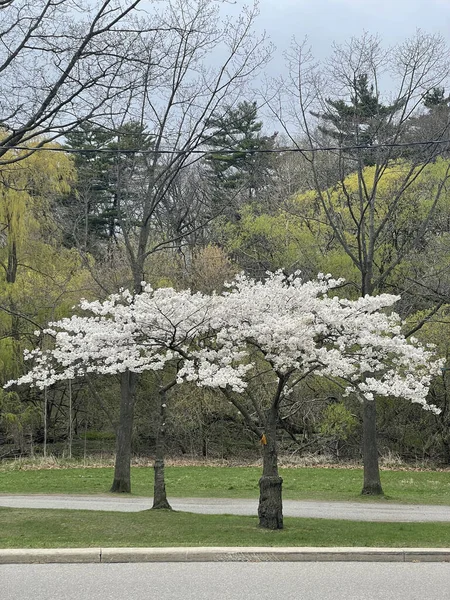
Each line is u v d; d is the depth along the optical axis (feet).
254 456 113.50
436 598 25.75
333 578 29.12
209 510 58.34
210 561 32.63
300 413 107.76
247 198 128.36
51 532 41.09
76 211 98.48
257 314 44.98
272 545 36.73
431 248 93.66
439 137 73.51
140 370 47.26
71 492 71.82
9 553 31.65
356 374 54.39
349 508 61.11
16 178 86.58
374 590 26.91
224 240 114.32
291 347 42.80
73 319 48.83
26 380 48.42
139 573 29.43
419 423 107.65
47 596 25.02
